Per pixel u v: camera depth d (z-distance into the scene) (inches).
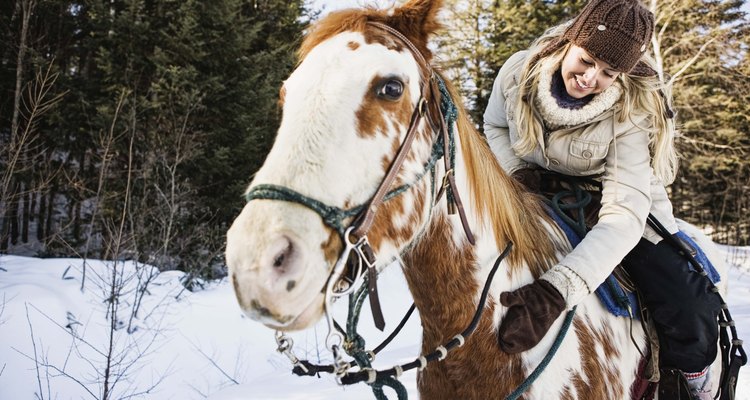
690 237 80.6
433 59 54.4
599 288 61.2
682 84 526.0
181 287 263.3
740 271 433.1
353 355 46.4
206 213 343.6
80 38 424.5
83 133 363.3
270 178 38.8
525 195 64.2
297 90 42.9
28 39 390.6
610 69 57.1
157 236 312.7
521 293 52.4
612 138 61.3
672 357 63.3
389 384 47.8
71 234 372.8
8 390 168.1
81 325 202.8
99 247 331.6
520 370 52.7
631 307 63.0
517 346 51.0
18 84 339.9
